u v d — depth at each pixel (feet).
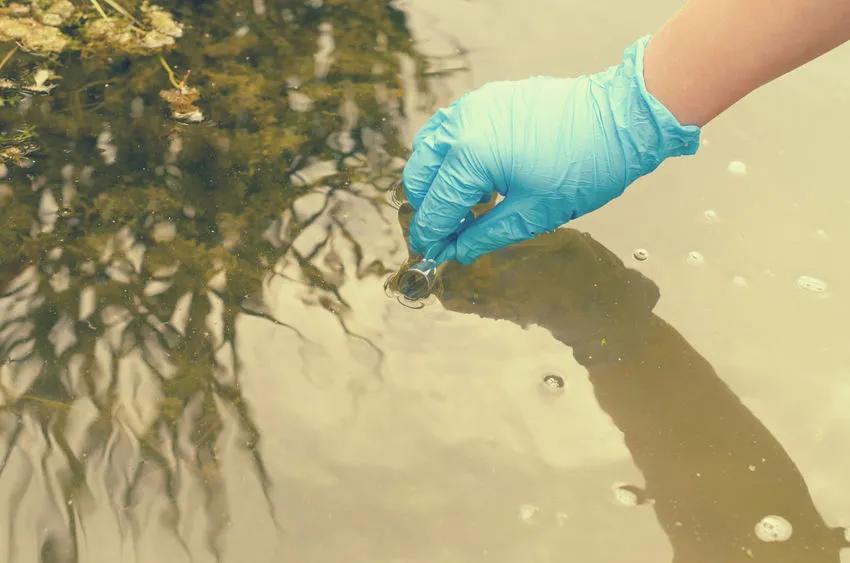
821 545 3.49
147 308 3.70
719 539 3.49
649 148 3.75
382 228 3.89
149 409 3.56
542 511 3.51
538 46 4.31
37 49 4.19
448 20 4.37
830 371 3.72
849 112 4.19
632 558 3.46
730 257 3.90
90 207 3.85
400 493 3.50
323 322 3.72
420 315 3.77
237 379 3.61
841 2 3.47
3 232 3.79
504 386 3.67
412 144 4.05
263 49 4.24
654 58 3.71
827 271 3.88
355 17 4.35
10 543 3.38
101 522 3.42
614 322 3.79
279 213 3.88
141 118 4.04
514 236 3.88
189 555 3.39
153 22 4.28
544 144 3.77
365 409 3.60
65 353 3.61
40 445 3.49
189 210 3.87
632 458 3.59
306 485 3.50
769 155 4.09
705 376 3.71
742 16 3.55
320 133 4.05
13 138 3.97
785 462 3.59
